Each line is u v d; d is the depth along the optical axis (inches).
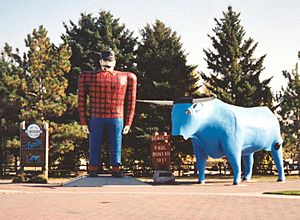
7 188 885.2
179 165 1701.5
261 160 1732.3
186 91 1702.8
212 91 1708.9
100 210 553.0
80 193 799.1
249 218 502.3
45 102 1517.0
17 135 1550.2
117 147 1134.4
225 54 1724.9
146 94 1691.7
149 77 1696.6
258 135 1125.1
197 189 909.8
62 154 1678.2
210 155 1071.6
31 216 494.0
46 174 1128.8
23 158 1122.7
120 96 1131.3
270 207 605.3
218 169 1822.1
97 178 1095.6
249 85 1665.8
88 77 1121.4
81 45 1859.0
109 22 1884.8
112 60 1132.5
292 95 1692.9
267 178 1437.0
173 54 1685.5
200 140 1056.8
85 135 1529.3
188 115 990.4
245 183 1104.8
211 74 1737.2
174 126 997.8
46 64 1581.0
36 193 791.7
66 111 1599.4
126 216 505.0
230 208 589.0
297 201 684.7
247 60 1755.7
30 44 1567.4
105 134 1414.9
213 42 1740.9
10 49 1716.3
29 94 1552.7
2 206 585.3
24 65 1636.3
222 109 1056.2
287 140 1656.0
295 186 1005.2
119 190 874.8
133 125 1688.0
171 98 1660.9
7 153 1674.5
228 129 1043.9
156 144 1114.1
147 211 549.6
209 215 520.4
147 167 1695.4
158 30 1747.0
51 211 538.0
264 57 1752.0
